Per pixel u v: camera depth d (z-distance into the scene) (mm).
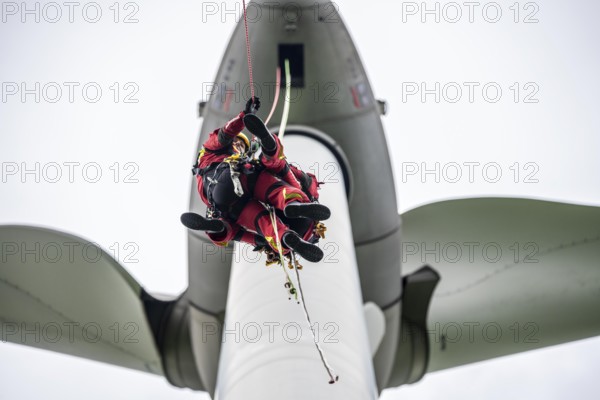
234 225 30312
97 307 55438
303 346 29203
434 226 60844
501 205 61250
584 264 58469
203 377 55156
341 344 30078
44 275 55312
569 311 57719
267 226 29016
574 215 60156
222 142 30578
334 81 48844
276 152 29016
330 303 32062
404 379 57781
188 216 29406
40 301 55156
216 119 50188
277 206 29203
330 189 41781
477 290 58219
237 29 50125
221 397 28656
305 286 32750
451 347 57000
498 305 57719
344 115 48969
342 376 28281
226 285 51781
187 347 55688
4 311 54688
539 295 57812
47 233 55812
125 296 55688
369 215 50562
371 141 49969
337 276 34219
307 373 27828
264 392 27188
